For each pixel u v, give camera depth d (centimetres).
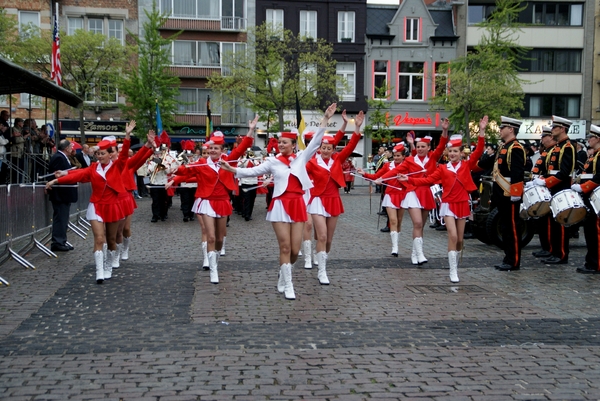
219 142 924
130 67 3422
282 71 3519
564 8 4078
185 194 1711
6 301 780
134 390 488
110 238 916
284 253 793
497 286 881
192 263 1056
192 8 3781
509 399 477
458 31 4012
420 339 629
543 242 1154
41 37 3031
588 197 988
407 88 4022
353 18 3916
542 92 4088
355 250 1207
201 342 613
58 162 1179
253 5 3822
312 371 533
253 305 764
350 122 3928
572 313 737
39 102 3114
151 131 1011
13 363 551
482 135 924
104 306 759
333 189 912
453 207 909
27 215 1088
